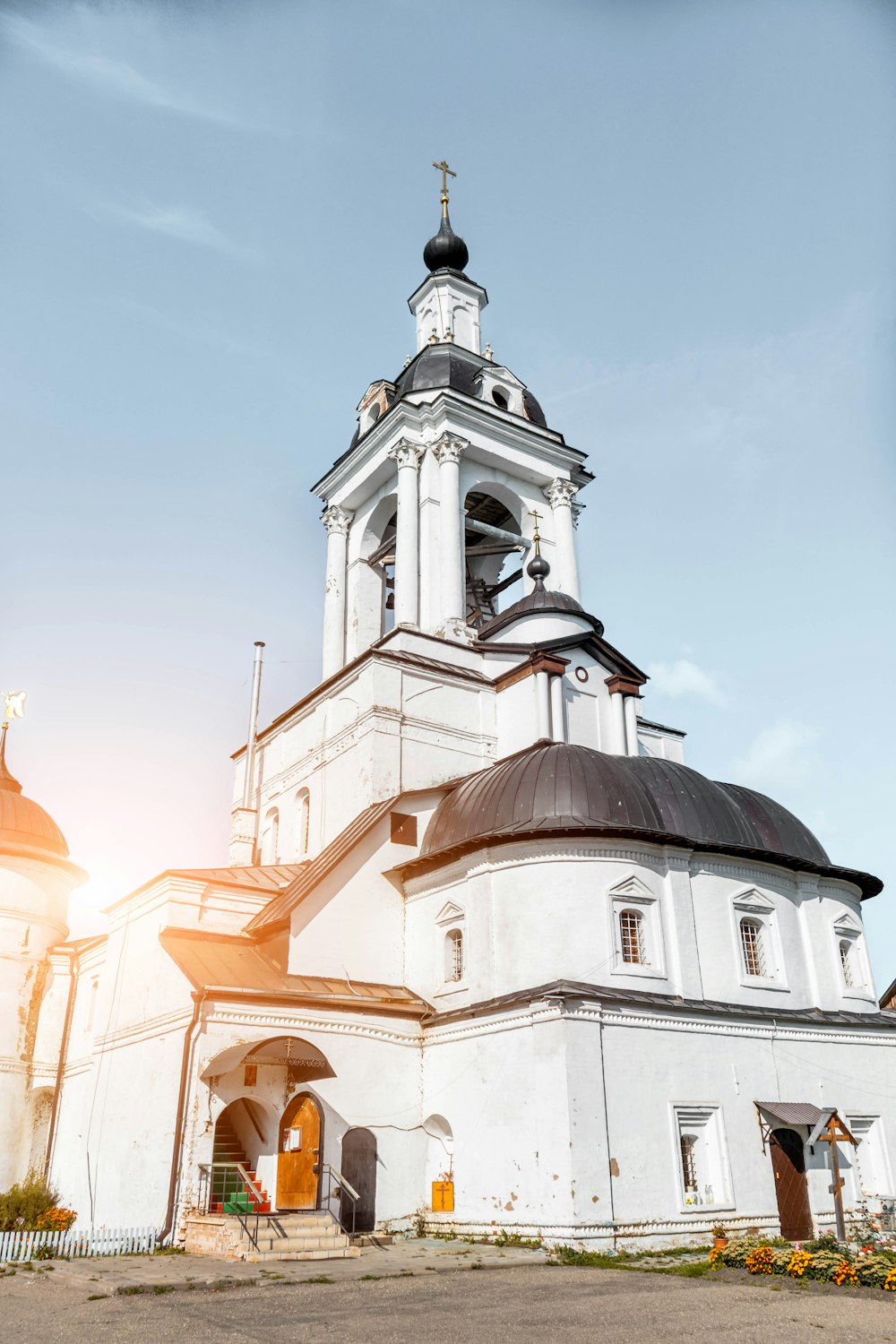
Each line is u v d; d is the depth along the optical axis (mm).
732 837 28266
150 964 28328
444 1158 25500
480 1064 24891
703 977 26422
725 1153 24344
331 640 42594
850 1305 15555
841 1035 28266
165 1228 22484
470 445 40812
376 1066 26047
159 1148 24141
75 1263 20125
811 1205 25359
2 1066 33156
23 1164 32781
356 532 44062
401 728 33125
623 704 35375
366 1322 14016
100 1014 31219
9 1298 16594
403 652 34562
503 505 44750
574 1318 14352
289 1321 14094
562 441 43875
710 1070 25031
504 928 25812
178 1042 24562
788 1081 26500
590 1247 21203
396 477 42812
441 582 37938
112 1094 28422
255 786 40594
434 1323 13906
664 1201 22859
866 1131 27938
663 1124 23656
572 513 43438
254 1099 24359
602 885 25484
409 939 29188
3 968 34000
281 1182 23578
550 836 25734
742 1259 19641
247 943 28516
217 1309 15086
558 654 35500
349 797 33000
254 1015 24812
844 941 30250
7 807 36188
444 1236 24359
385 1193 24984
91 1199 28141
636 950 25672
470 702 35156
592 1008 23453
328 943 27891
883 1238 22828
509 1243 22500
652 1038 24312
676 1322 14125
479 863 26828
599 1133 22406
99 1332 13430
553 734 33125
